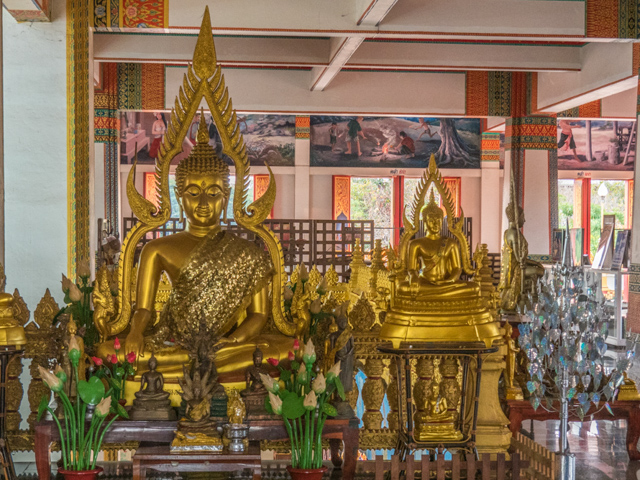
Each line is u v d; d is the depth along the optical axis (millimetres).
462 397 4695
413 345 4508
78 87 7340
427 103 15375
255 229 4918
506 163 15836
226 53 12742
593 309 3994
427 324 4562
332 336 4410
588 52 12836
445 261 4801
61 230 7020
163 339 4602
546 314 4051
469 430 4617
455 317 4590
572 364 3979
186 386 4094
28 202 7023
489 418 5027
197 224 4777
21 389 4914
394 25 10094
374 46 12875
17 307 4859
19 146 7043
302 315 4824
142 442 4273
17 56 7098
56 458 5535
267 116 20328
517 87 15445
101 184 14633
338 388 4109
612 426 6934
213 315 4590
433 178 4938
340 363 4336
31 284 6949
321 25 9992
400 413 4625
